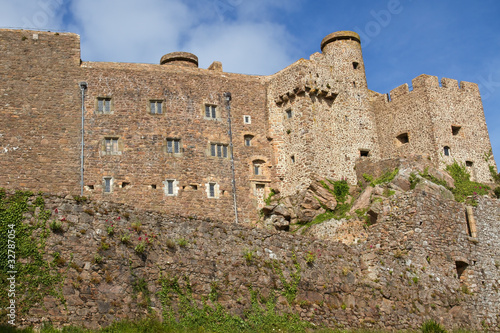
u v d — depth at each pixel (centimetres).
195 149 4031
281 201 4078
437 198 3089
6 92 3725
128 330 2002
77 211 2156
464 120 4453
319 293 2584
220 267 2375
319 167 4166
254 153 4225
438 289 2866
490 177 4397
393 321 2678
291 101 4347
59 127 3756
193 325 2173
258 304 2392
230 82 4325
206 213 3922
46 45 3903
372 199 3672
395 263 2823
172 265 2262
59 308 1980
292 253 2617
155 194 3831
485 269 3144
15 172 3584
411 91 4478
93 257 2108
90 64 3972
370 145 4525
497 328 2989
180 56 4609
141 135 3925
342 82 4547
